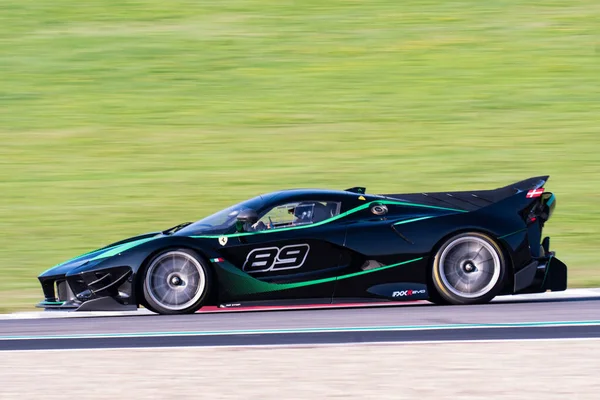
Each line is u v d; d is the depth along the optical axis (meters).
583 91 73.06
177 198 50.47
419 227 29.77
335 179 53.00
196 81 76.88
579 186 52.16
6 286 36.41
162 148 61.12
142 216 47.38
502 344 22.22
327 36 89.56
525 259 29.64
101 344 23.48
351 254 29.61
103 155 59.88
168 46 86.81
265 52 84.69
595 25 91.50
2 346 23.69
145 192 51.91
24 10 100.75
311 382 18.20
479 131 63.59
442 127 64.75
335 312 29.06
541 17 95.19
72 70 80.25
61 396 17.25
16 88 75.69
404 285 29.69
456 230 29.56
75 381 18.64
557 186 52.25
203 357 21.12
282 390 17.48
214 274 29.19
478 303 29.62
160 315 29.08
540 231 30.17
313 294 29.56
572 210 48.34
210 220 30.75
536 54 82.75
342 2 102.88
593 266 38.69
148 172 56.16
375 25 93.19
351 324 26.00
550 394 16.91
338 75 77.81
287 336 24.11
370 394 17.05
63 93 74.31
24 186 54.03
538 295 32.81
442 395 16.89
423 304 30.86
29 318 29.61
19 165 58.34
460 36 88.62
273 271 29.50
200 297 29.06
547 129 64.00
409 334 24.03
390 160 57.09
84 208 49.31
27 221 47.19
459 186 51.25
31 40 89.56
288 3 102.75
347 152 59.09
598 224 46.03
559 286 30.14
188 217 47.00
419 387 17.59
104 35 90.94
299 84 75.56
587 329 24.39
